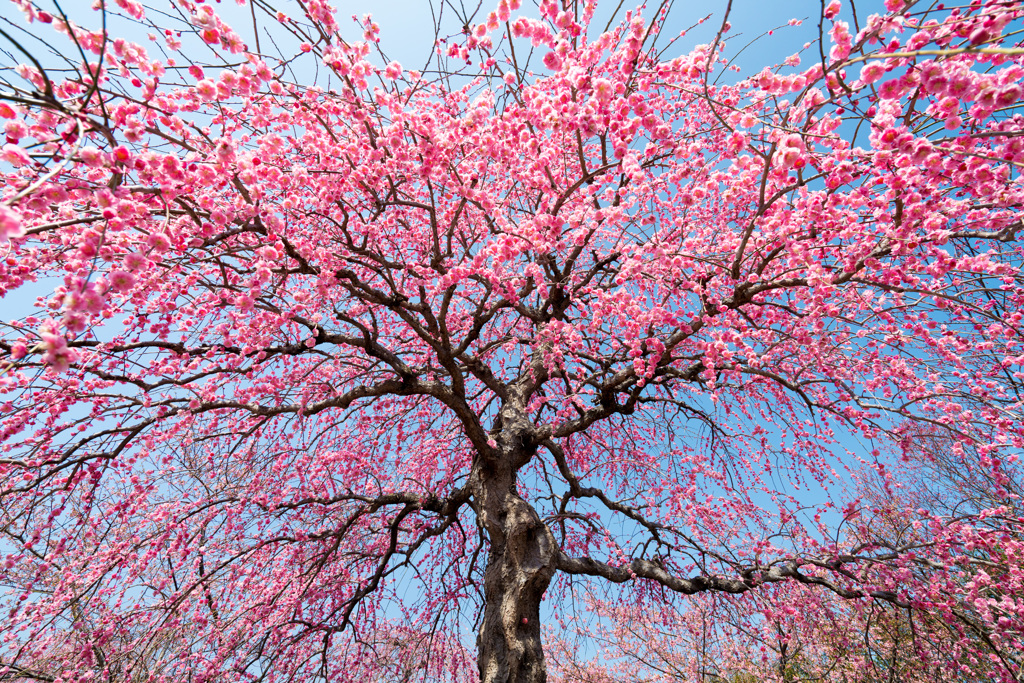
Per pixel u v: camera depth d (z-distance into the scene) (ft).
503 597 16.38
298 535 18.49
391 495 19.94
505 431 20.42
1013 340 12.73
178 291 13.00
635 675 29.43
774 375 14.60
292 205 11.87
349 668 19.51
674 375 17.99
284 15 9.71
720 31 8.28
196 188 11.77
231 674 16.20
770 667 24.61
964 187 10.34
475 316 17.51
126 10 9.45
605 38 10.98
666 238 17.12
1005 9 6.23
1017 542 15.31
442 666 21.71
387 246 19.24
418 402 22.48
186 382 13.93
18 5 8.07
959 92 7.06
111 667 15.14
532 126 12.18
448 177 12.48
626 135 10.20
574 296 18.86
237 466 18.72
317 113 11.71
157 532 15.62
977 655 19.03
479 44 11.41
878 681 21.54
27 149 7.82
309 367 18.07
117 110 8.14
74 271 10.49
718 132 17.69
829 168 10.63
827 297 13.43
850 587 20.22
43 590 16.87
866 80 7.68
